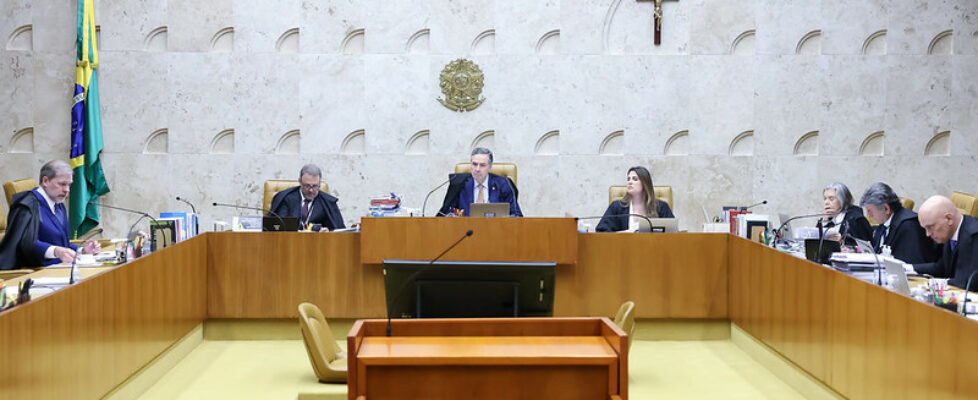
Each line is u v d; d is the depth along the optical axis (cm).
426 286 436
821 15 1007
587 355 322
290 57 995
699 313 672
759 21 1005
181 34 986
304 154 1002
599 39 1004
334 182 1006
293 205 795
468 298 437
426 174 1007
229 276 664
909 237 646
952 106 1013
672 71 1008
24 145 984
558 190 1013
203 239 659
